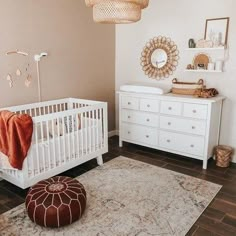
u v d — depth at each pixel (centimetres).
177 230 206
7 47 284
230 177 302
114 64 443
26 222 214
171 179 294
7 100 293
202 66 344
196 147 329
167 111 344
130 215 225
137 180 290
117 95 452
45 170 264
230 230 207
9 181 262
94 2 195
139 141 384
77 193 214
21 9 291
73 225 210
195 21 346
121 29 423
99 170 317
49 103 331
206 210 234
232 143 344
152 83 407
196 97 325
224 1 320
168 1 365
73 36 359
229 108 339
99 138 326
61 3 335
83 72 385
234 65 325
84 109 297
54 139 268
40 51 319
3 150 244
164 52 384
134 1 190
